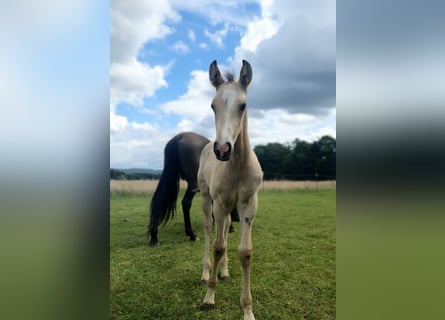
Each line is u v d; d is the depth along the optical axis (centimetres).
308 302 271
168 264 355
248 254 237
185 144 431
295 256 370
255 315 254
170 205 435
